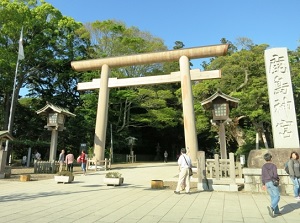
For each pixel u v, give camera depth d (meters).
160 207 6.71
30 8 26.28
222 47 18.53
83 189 9.94
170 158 41.97
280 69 10.28
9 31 22.97
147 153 41.31
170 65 32.78
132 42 28.78
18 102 30.38
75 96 33.03
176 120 32.06
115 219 5.46
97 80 21.20
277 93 10.16
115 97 28.55
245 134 23.81
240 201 7.53
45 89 31.62
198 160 9.90
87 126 28.75
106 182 10.92
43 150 29.33
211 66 24.55
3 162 14.11
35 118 31.17
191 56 19.30
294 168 7.84
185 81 18.61
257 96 19.62
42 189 9.93
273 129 9.99
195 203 7.24
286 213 6.08
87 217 5.63
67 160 16.05
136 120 29.75
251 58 22.14
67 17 27.91
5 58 22.59
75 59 29.16
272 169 6.04
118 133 31.53
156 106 28.95
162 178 13.73
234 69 22.38
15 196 8.39
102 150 19.59
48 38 26.34
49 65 28.62
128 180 12.95
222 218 5.57
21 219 5.44
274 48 10.52
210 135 31.05
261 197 8.19
